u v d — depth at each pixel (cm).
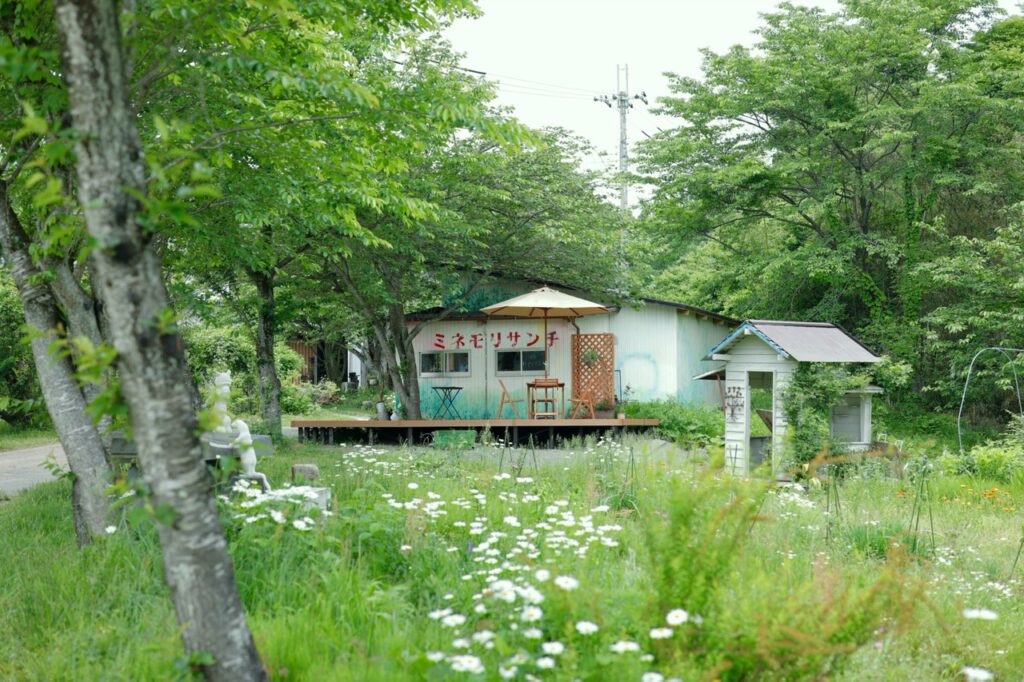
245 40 611
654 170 2378
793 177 2195
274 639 393
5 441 1970
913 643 457
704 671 323
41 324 632
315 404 3042
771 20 2314
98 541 579
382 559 530
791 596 353
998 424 2233
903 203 2359
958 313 2048
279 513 537
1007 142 2225
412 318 2205
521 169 1873
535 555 521
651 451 1253
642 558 519
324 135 811
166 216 732
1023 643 480
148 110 696
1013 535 810
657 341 2106
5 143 662
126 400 304
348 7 726
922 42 2111
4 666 397
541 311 1983
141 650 383
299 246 1555
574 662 332
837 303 2417
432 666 357
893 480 1120
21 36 560
